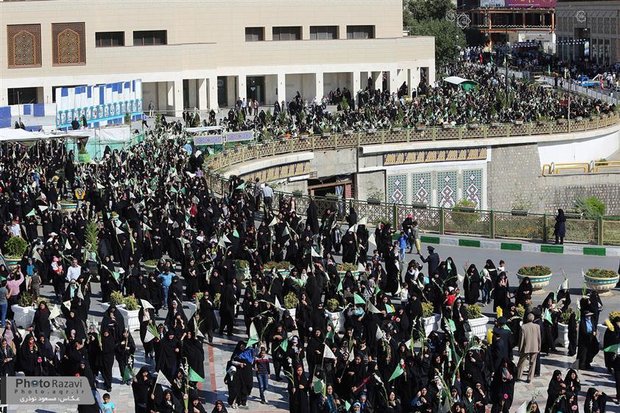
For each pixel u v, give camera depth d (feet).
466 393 105.70
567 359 127.34
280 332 119.44
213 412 100.22
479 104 289.12
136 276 138.10
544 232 180.04
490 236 182.91
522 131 278.87
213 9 322.75
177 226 159.33
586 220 177.17
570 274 162.09
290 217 169.37
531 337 120.16
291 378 108.78
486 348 115.03
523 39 547.08
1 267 139.33
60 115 231.50
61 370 113.29
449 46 422.82
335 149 258.37
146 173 196.54
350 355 114.32
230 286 133.08
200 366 115.96
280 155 247.09
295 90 333.42
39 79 305.32
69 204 185.78
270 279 137.69
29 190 179.83
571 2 484.74
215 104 319.27
